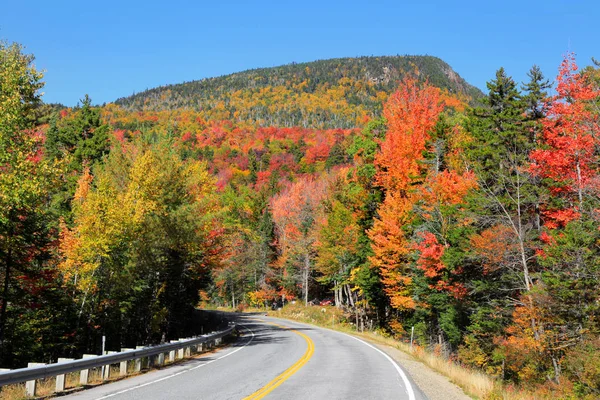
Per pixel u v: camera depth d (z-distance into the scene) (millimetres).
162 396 10242
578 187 21297
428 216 28656
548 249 19359
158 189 24141
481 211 24578
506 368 22812
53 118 55125
